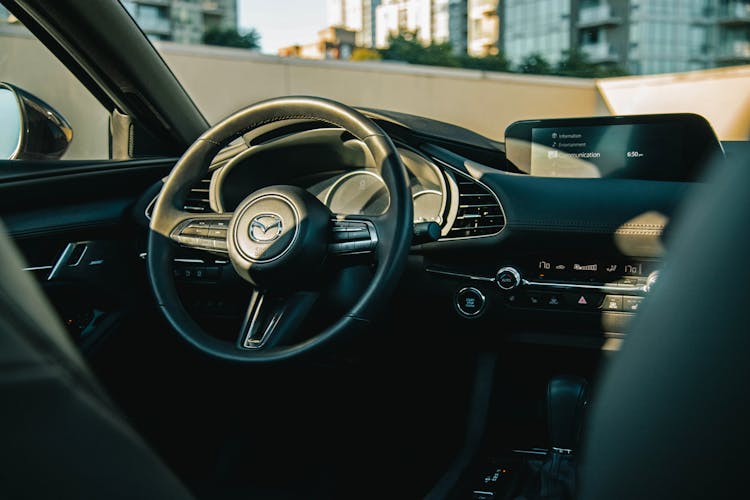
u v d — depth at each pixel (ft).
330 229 5.16
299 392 7.38
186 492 2.33
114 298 6.65
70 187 6.23
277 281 5.08
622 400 2.26
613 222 5.83
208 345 5.09
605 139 5.98
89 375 2.01
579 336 6.39
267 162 6.78
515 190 6.10
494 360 6.81
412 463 7.01
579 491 2.46
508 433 6.77
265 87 44.01
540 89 56.13
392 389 7.17
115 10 6.30
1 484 1.65
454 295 6.55
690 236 2.19
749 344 2.02
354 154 6.64
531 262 6.27
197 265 6.56
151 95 7.04
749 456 2.02
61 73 6.86
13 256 1.89
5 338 1.67
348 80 48.44
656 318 2.21
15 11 6.20
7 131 6.36
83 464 1.87
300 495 6.59
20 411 1.70
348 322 4.88
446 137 6.45
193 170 5.56
